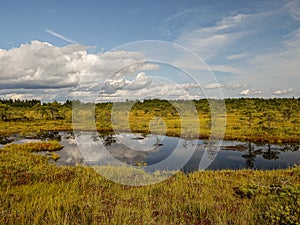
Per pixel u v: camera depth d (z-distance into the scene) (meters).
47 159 16.81
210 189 9.12
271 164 16.89
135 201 7.88
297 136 25.72
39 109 54.03
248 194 8.34
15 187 9.30
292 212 5.94
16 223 6.02
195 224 6.26
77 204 7.25
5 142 26.83
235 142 24.03
